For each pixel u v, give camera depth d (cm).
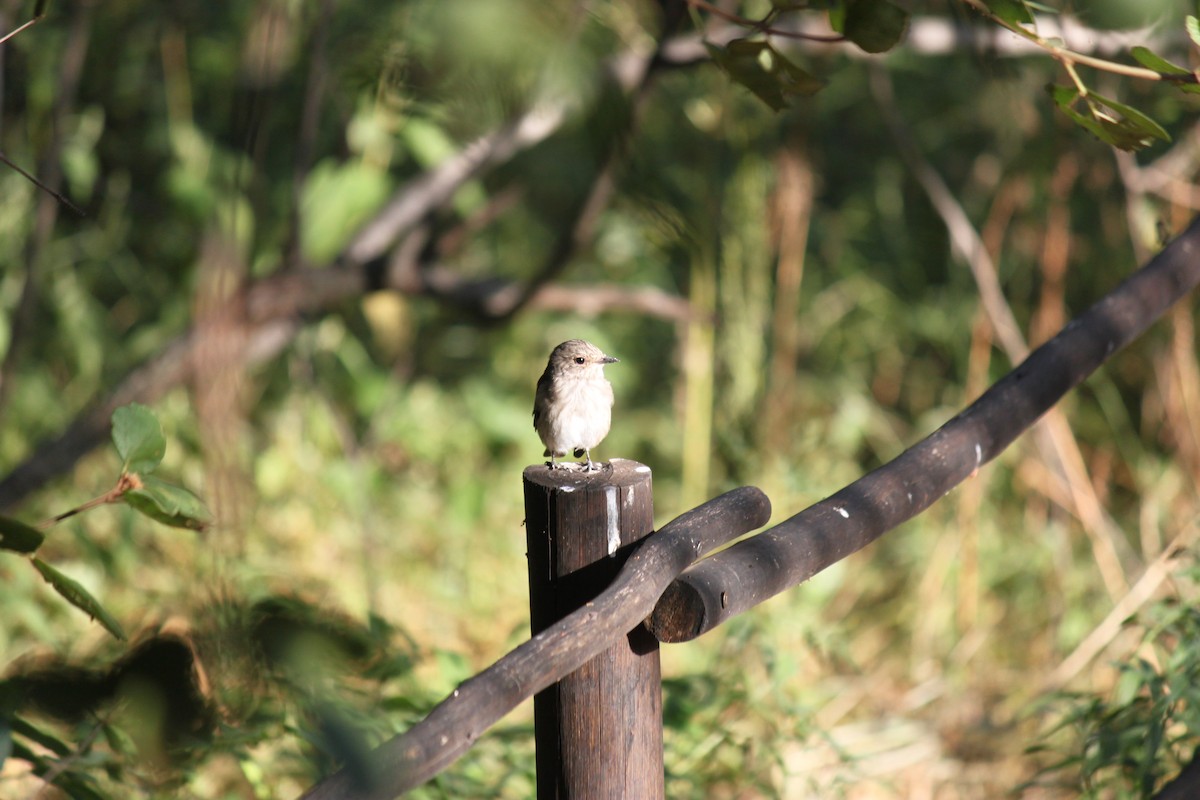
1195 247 706
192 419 1191
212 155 1236
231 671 352
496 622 1276
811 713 948
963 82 1538
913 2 1150
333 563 1272
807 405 1558
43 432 1288
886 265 1666
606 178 1075
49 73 1246
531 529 525
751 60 543
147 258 1442
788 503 1288
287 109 1114
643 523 521
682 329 1532
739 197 1324
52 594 1012
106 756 571
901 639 1308
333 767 447
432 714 380
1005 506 1451
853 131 1731
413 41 552
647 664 510
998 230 1461
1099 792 869
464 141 913
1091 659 1216
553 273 1214
